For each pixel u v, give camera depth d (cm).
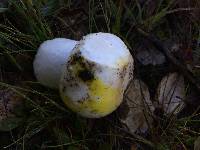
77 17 25
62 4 25
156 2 25
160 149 22
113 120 23
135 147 23
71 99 19
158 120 23
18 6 23
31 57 23
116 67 18
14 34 23
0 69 23
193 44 25
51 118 22
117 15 24
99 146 23
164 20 25
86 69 18
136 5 25
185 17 25
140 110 23
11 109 23
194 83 24
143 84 24
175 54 25
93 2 24
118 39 19
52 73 22
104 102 19
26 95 23
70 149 22
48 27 23
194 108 24
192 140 23
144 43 24
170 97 24
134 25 25
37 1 24
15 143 22
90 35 19
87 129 23
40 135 23
